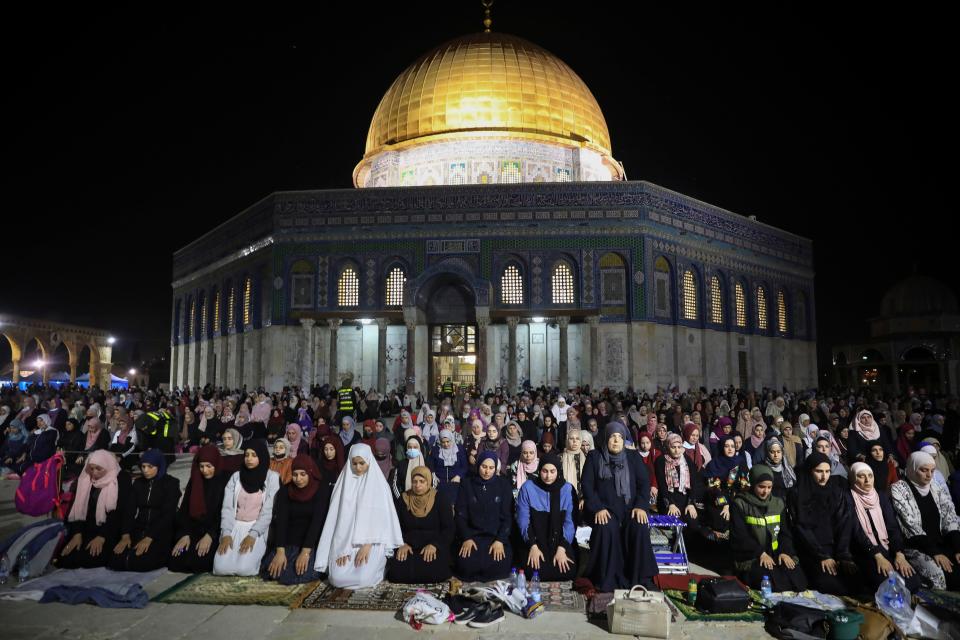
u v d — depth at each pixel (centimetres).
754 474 755
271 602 682
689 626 625
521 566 787
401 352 3209
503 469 1188
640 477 778
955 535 736
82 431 1537
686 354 3278
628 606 604
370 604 680
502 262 3166
